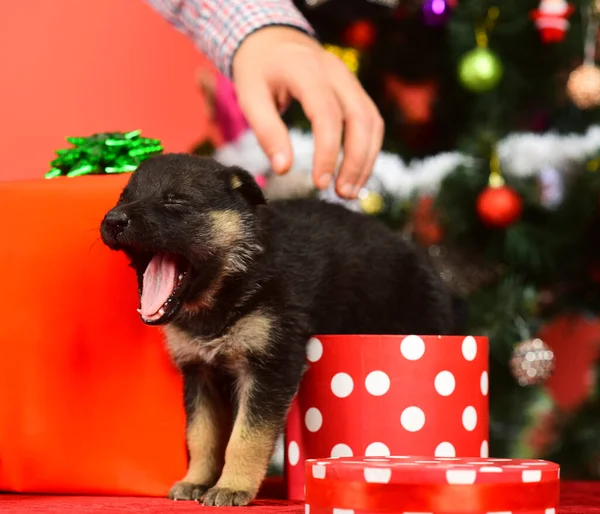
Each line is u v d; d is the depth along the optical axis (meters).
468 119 1.78
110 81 2.03
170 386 1.03
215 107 1.96
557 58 1.74
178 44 2.08
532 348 1.70
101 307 1.03
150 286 0.98
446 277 1.71
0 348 1.04
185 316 1.02
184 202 1.00
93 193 1.04
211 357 1.02
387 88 1.83
